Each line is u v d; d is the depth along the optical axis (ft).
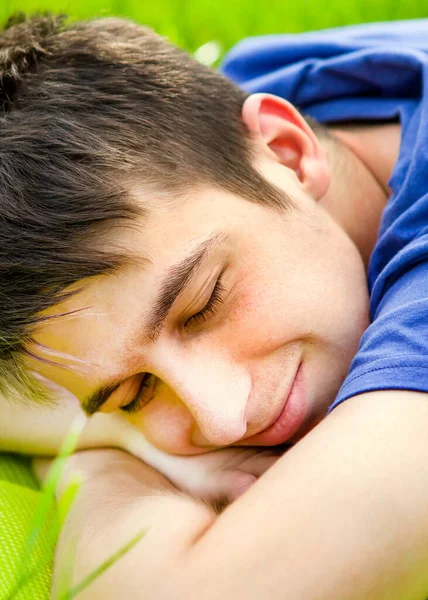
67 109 3.57
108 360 3.13
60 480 3.83
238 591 2.43
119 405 3.42
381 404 2.75
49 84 3.69
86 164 3.33
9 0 7.16
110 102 3.66
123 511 3.14
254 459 3.71
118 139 3.46
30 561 3.21
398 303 3.22
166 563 2.68
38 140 3.41
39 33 4.09
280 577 2.42
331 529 2.45
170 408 3.51
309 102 4.89
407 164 3.97
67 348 3.16
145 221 3.17
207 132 3.76
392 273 3.44
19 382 3.46
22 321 3.14
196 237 3.23
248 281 3.35
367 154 4.57
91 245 3.10
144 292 3.09
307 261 3.54
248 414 3.28
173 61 4.09
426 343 2.89
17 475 4.11
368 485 2.51
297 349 3.43
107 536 2.99
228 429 3.09
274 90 4.95
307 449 2.71
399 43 4.91
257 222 3.46
